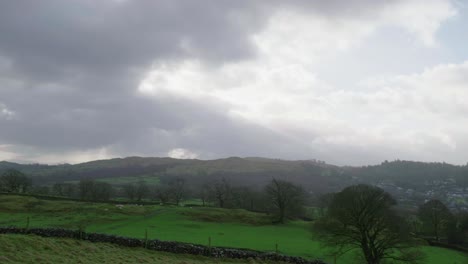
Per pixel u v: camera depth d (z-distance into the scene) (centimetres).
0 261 2698
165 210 9888
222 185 13725
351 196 5481
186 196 15438
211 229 7819
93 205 9544
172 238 5881
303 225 9644
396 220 5378
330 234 5544
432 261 6322
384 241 5275
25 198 9544
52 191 14862
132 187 14212
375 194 5494
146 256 4044
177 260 4072
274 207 10512
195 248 4612
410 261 5194
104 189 12875
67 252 3459
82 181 12888
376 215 5291
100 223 7519
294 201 10144
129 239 4488
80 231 4484
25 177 12688
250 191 13200
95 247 3938
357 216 5341
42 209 8638
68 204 9406
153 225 7706
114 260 3450
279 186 10188
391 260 5506
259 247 5750
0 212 8112
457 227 9275
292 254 5522
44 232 4372
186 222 8544
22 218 7494
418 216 10062
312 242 6888
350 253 6216
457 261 6662
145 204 10969
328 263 4978
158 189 14650
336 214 5534
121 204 10444
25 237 3616
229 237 6712
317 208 13300
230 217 9762
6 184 12175
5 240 3325
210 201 13825
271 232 8088
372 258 5247
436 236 9462
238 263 4484
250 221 9606
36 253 3173
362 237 5325
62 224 6894
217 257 4622
